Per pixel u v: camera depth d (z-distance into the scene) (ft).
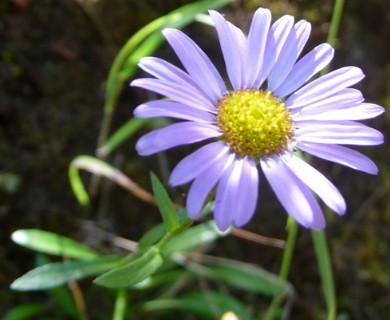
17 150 0.58
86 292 0.59
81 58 0.60
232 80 0.42
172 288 0.58
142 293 0.59
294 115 0.42
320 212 0.36
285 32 0.43
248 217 0.35
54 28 0.60
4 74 0.58
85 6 0.60
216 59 0.62
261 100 0.42
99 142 0.60
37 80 0.59
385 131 0.65
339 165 0.63
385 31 0.66
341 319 0.62
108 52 0.60
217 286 0.61
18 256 0.58
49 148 0.59
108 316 0.59
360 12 0.65
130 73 0.55
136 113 0.35
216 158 0.37
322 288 0.62
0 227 0.58
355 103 0.41
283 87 0.42
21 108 0.59
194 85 0.39
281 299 0.62
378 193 0.63
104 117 0.60
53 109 0.59
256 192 0.37
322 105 0.41
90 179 0.59
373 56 0.65
